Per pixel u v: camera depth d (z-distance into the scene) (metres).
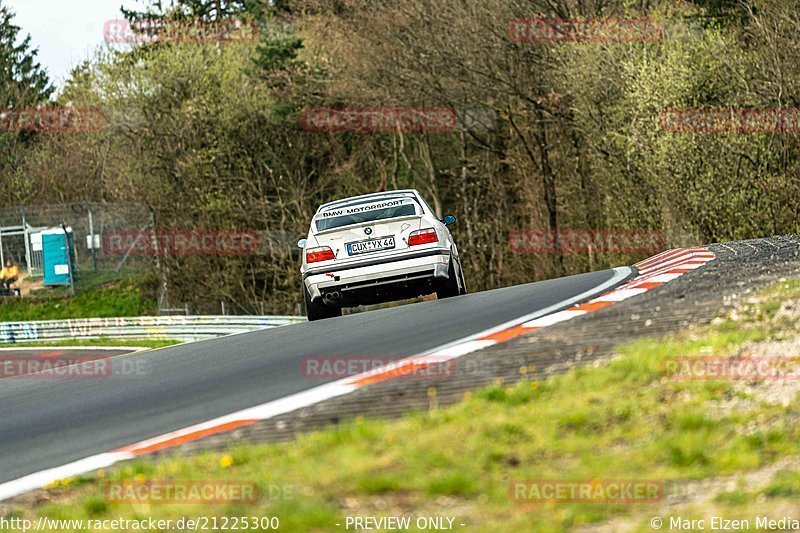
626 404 12.11
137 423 16.38
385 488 10.48
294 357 20.17
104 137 97.62
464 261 99.06
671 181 66.25
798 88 63.12
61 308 91.38
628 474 10.32
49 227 94.06
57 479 13.28
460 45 79.88
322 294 27.41
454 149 97.81
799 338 14.35
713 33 66.31
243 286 95.31
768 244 27.95
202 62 94.75
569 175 90.19
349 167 96.31
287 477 11.16
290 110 90.62
